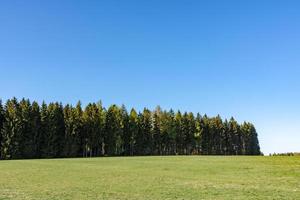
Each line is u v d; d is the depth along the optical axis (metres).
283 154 91.44
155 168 43.56
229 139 174.50
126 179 29.97
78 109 118.25
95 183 27.08
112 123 123.56
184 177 31.64
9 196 20.34
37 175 34.19
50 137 108.75
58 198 19.61
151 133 137.25
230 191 22.28
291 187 24.28
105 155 121.38
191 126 150.12
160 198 19.59
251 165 46.94
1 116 101.62
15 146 99.38
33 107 106.62
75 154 113.06
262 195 20.56
